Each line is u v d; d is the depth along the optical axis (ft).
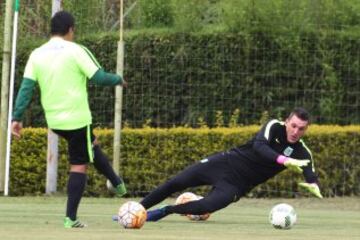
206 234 58.39
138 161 127.03
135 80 134.10
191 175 70.18
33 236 51.78
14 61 120.88
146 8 140.67
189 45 133.80
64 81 61.93
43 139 126.52
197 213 68.59
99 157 64.69
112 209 97.25
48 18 133.80
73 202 62.85
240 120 133.59
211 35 133.69
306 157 69.26
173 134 127.44
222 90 133.49
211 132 127.03
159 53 134.00
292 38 133.80
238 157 70.08
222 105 133.59
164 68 134.10
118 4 140.67
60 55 62.18
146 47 134.10
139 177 127.13
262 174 70.08
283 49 133.80
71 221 62.90
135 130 127.24
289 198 125.18
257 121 133.28
